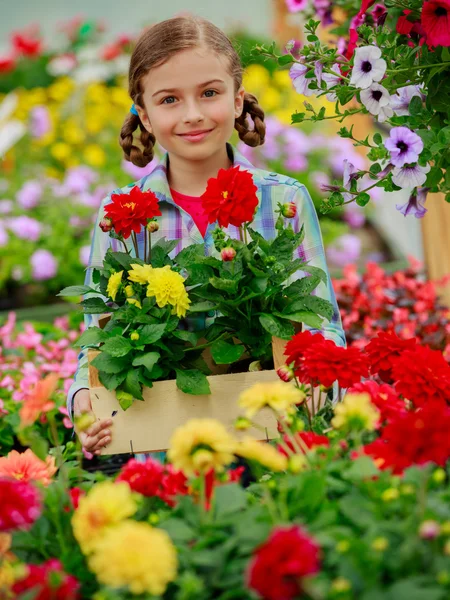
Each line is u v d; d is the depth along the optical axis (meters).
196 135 2.34
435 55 2.21
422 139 2.14
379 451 1.47
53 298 5.27
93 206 5.53
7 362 3.49
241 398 1.54
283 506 1.33
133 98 2.47
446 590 1.16
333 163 6.03
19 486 1.44
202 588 1.23
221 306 2.09
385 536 1.24
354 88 2.23
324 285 2.40
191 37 2.30
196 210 2.50
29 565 1.38
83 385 2.33
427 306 3.64
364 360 1.85
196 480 1.44
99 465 2.76
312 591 1.13
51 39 8.63
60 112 6.99
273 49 2.30
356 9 3.09
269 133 5.96
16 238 5.34
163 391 2.05
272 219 2.46
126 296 2.17
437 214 4.37
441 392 1.77
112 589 1.28
